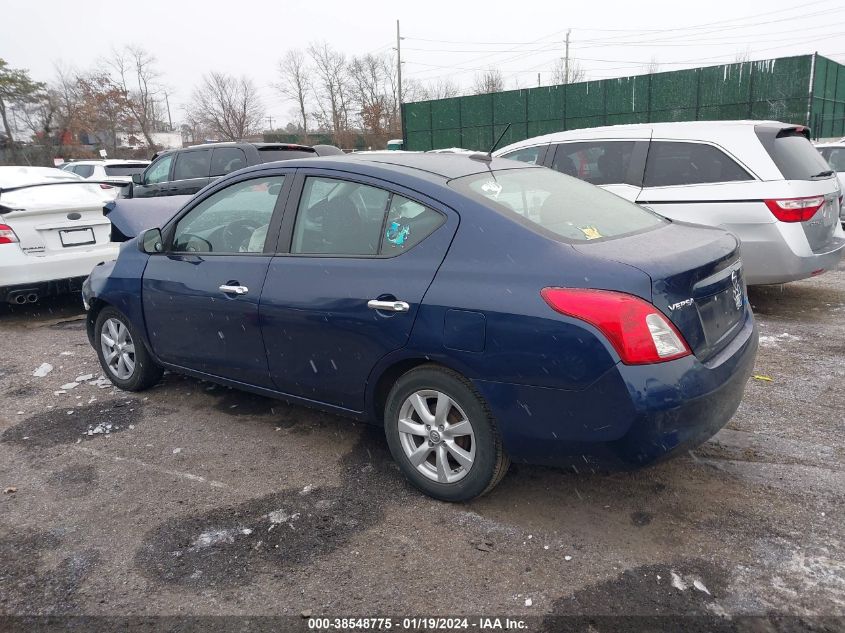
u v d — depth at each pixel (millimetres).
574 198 3592
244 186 4059
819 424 4004
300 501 3377
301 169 3785
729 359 2953
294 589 2711
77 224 7062
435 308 3027
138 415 4547
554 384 2760
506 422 2920
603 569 2760
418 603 2605
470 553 2900
